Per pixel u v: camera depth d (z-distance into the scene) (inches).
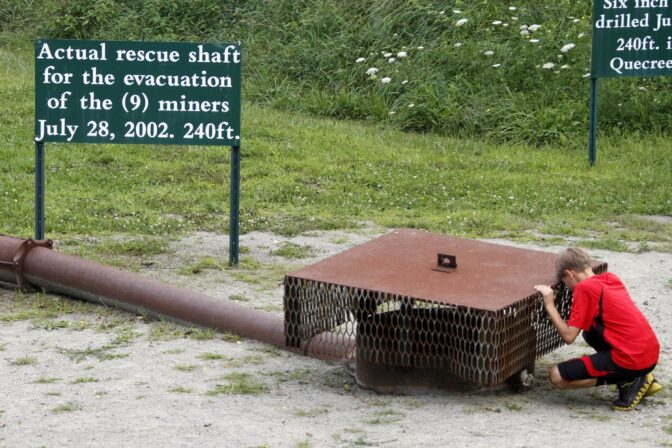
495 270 276.5
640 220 499.8
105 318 342.0
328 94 802.8
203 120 410.3
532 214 513.7
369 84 799.7
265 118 737.6
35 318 341.1
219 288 381.4
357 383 279.0
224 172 599.5
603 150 668.1
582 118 713.0
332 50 840.3
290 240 463.2
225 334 323.3
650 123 710.5
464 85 768.3
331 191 562.9
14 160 598.2
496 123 725.3
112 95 409.1
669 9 612.1
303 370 291.9
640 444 233.8
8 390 271.0
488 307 247.9
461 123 731.4
